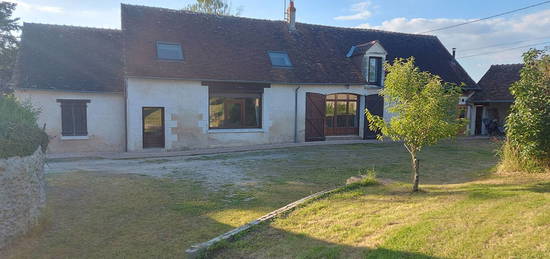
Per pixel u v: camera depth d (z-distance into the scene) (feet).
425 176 30.12
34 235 18.21
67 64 48.44
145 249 16.53
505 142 29.73
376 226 15.90
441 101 19.93
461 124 20.77
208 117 50.42
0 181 16.44
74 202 23.56
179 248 16.57
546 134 24.54
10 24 71.87
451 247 12.78
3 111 18.97
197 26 55.83
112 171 34.04
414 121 20.34
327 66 58.59
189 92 48.96
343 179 29.96
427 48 72.08
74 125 46.83
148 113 48.11
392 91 21.30
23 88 43.45
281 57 56.59
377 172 32.32
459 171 32.01
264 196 24.81
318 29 65.87
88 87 46.55
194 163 38.73
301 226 17.28
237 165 37.29
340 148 49.88
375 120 22.15
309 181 29.40
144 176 31.65
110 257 15.81
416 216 16.37
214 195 25.26
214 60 51.52
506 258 11.60
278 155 43.96
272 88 53.67
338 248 14.11
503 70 74.90
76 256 15.98
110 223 19.86
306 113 56.29
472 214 15.53
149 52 48.60
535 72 25.86
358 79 58.70
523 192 18.42
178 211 21.75
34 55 47.93
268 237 16.38
